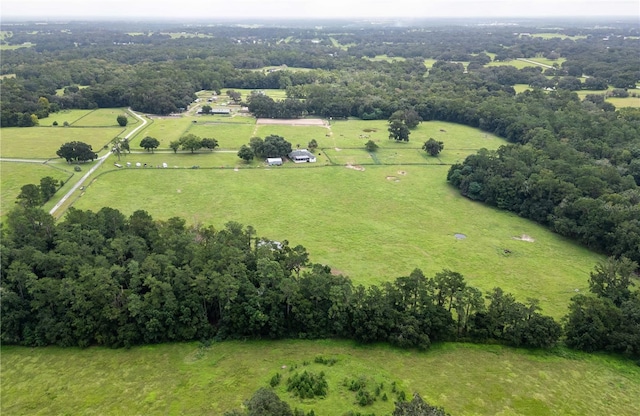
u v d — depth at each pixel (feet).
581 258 334.24
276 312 235.40
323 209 404.36
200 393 196.03
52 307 230.89
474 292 238.89
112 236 292.81
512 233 372.58
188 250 263.70
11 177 446.60
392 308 236.02
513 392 201.36
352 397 189.16
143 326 229.25
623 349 230.07
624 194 379.96
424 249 340.59
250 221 374.43
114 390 198.80
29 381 204.23
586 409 193.67
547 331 229.66
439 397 195.31
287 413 158.10
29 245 262.06
